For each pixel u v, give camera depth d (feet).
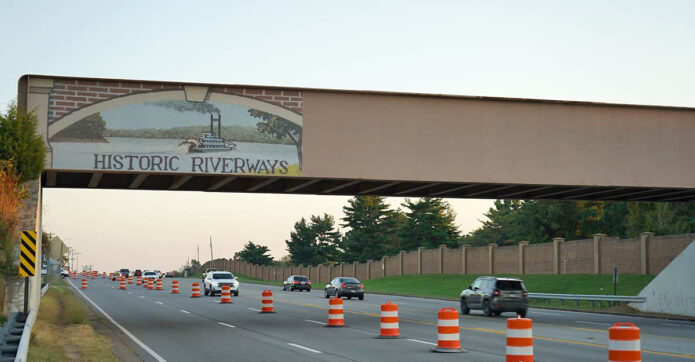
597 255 173.58
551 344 65.67
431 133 87.81
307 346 64.28
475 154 88.69
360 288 172.45
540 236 267.80
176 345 65.72
